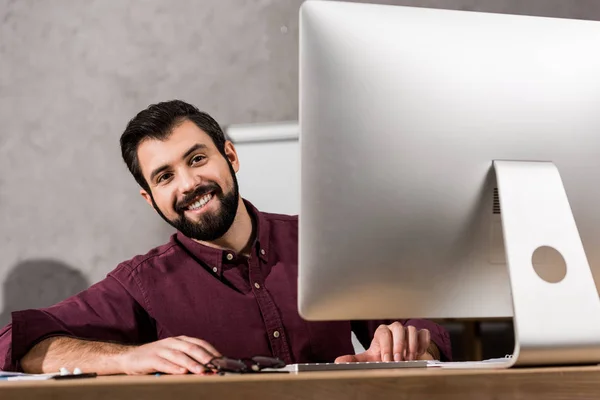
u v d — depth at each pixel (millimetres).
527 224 924
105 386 730
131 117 2447
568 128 972
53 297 2418
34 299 2426
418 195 930
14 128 2494
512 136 957
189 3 2461
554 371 801
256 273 1612
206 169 1607
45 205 2455
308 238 908
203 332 1583
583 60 983
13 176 2482
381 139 921
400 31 940
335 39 922
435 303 946
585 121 978
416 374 769
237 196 1641
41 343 1260
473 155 945
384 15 944
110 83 2465
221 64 2434
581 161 975
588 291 905
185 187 1593
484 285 957
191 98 2436
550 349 875
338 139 912
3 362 1309
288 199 2057
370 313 936
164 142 1611
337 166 911
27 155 2480
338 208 912
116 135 2447
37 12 2520
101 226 2424
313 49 916
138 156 1638
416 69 935
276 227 1688
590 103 980
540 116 965
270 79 2418
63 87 2484
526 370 803
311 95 911
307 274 910
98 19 2490
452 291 948
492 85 954
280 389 745
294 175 2062
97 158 2447
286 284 1615
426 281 938
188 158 1606
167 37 2459
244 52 2432
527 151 960
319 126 910
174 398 731
